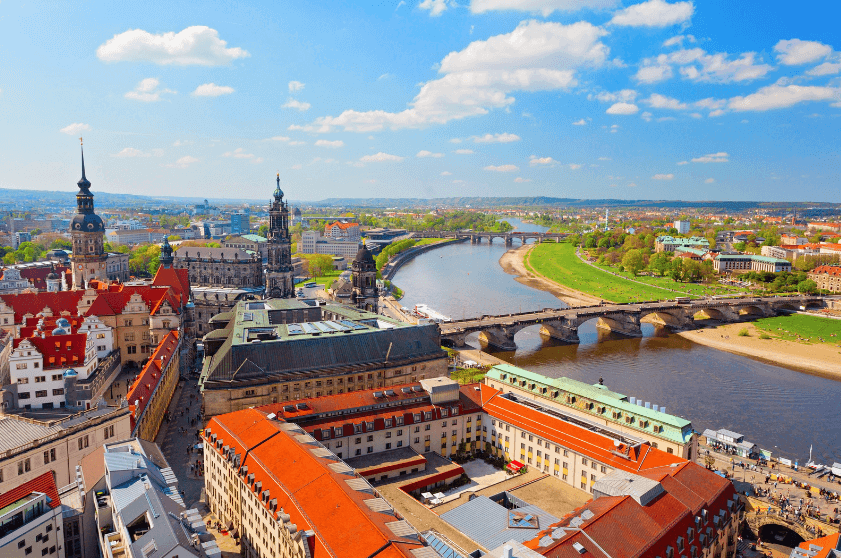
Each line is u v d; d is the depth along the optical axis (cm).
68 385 14250
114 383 18538
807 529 11269
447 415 14238
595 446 12162
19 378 14125
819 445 17450
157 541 7312
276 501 9269
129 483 9106
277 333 17612
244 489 10456
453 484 12962
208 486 12388
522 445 13750
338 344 16950
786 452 16888
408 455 13238
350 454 12975
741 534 11906
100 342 19088
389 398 14150
